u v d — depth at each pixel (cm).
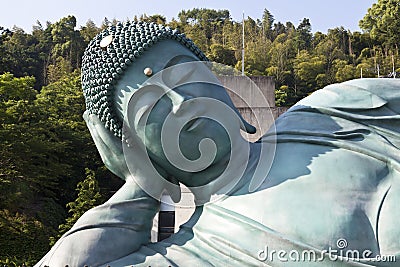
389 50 5003
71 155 2255
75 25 5578
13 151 1748
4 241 1778
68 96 2795
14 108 1888
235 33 5516
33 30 5566
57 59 4800
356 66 4734
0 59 3209
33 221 1966
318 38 6003
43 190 2095
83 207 1712
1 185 1717
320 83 4462
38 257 1700
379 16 5656
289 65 4812
